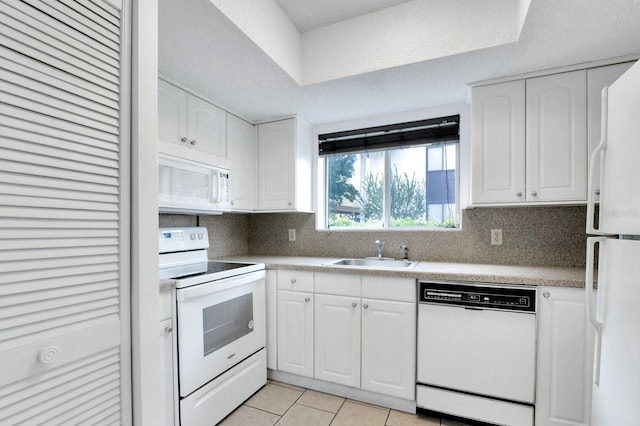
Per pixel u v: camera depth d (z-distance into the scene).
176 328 1.55
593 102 1.68
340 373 2.03
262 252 3.01
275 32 1.69
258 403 1.98
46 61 0.71
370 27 1.80
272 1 1.67
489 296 1.67
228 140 2.36
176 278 1.64
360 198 2.78
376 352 1.93
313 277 2.12
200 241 2.25
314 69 1.93
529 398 1.60
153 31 0.94
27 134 0.68
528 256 2.11
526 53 1.59
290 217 2.91
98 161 0.81
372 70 1.78
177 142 1.90
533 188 1.80
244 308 2.02
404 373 1.86
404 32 1.71
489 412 1.67
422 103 2.31
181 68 1.75
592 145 1.68
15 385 0.66
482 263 2.22
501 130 1.87
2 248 0.64
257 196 2.68
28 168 0.68
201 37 1.46
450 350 1.75
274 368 2.24
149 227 0.92
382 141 2.59
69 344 0.75
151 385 0.92
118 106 0.86
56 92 0.73
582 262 1.99
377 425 1.75
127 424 0.87
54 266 0.72
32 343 0.68
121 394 0.86
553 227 2.05
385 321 1.91
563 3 1.23
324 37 1.91
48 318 0.71
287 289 2.20
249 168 2.62
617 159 1.06
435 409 1.78
